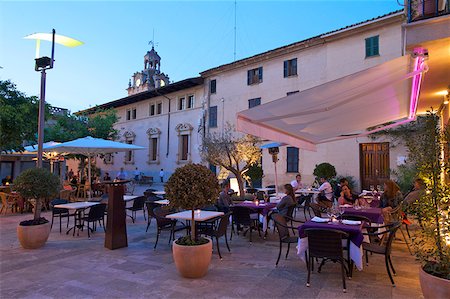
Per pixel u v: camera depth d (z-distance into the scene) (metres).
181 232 8.50
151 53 48.03
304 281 4.79
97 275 5.07
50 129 19.59
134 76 46.84
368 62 16.30
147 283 4.71
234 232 8.55
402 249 6.67
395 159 15.13
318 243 4.60
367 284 4.68
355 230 4.79
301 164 18.73
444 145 3.89
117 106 33.16
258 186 20.31
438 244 3.58
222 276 5.01
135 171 29.97
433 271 3.57
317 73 18.22
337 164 17.17
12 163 19.70
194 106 25.38
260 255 6.26
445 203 3.64
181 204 4.89
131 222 10.07
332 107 6.15
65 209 8.89
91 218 7.97
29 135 13.14
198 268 4.87
